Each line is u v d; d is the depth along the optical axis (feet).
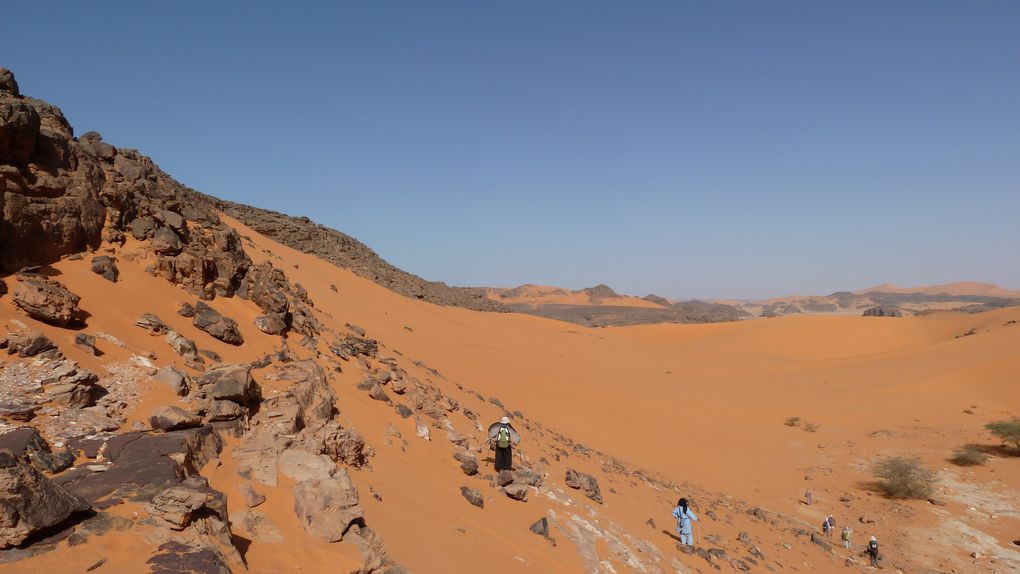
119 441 21.79
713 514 66.28
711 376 198.90
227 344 38.22
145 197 45.98
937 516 85.30
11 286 29.45
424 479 34.14
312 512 22.40
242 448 25.67
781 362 240.53
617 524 42.24
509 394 111.86
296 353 43.42
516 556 28.89
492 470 42.88
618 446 102.06
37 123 33.14
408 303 192.54
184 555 16.30
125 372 27.58
